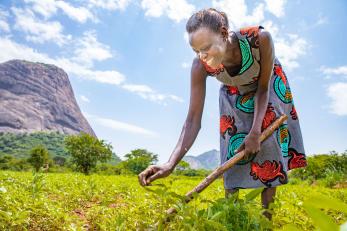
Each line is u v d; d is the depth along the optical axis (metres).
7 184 7.58
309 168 25.81
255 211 2.60
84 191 7.62
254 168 3.36
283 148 3.45
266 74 3.22
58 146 191.62
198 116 3.52
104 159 75.12
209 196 8.02
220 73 3.37
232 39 3.11
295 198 7.30
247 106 3.45
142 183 3.06
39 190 6.04
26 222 4.21
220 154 3.68
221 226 2.41
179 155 3.36
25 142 190.25
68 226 4.48
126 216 4.50
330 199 0.73
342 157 25.98
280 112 3.38
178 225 2.74
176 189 9.63
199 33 2.79
